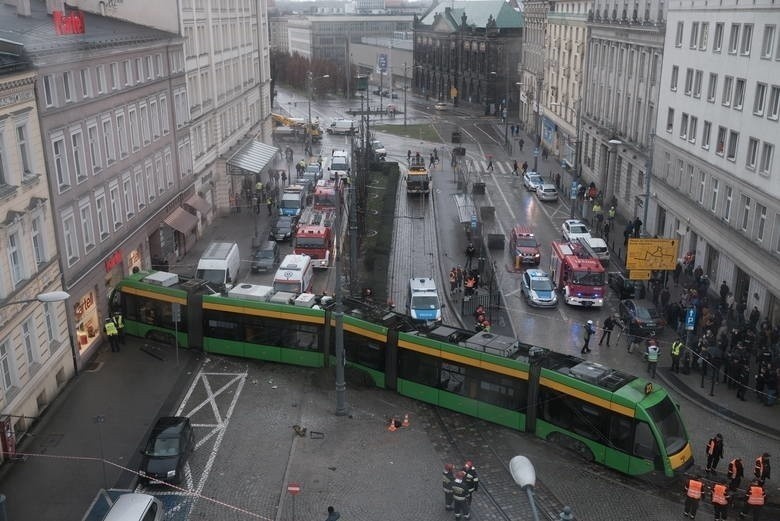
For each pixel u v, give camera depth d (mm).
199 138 56906
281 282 42062
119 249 39469
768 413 29672
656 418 24359
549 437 27125
